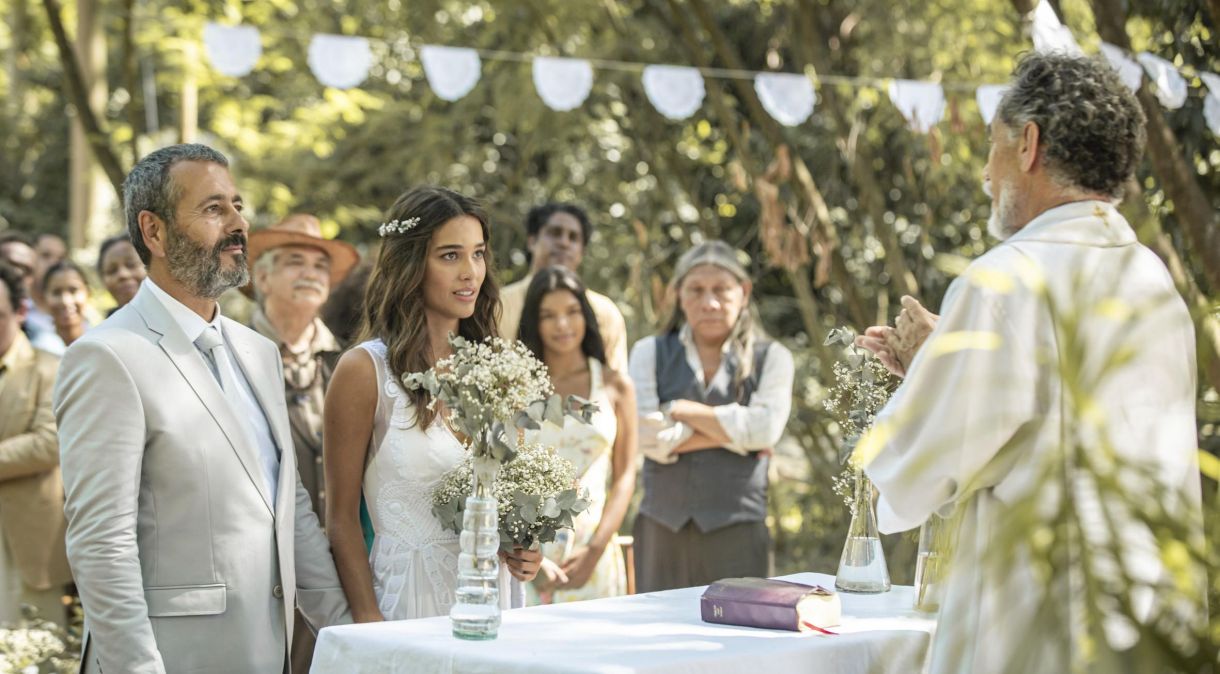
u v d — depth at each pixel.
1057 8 5.36
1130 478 1.79
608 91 8.88
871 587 3.07
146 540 2.81
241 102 11.01
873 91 8.05
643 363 4.75
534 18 9.08
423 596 3.10
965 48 7.70
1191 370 2.44
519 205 10.93
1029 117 2.52
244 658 2.85
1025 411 2.34
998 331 2.37
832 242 7.30
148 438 2.81
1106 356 1.96
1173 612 1.71
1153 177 5.15
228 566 2.85
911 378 2.45
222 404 2.90
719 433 4.48
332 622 3.11
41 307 6.35
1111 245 2.46
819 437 8.31
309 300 4.39
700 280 4.59
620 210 9.95
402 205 3.26
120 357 2.79
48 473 4.71
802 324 9.62
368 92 11.06
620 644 2.48
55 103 15.46
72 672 3.89
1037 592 1.88
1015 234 2.54
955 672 2.36
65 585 4.79
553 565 3.96
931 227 8.52
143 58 12.52
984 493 2.43
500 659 2.36
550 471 3.08
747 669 2.39
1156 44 5.20
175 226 2.89
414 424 3.16
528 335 4.20
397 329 3.23
